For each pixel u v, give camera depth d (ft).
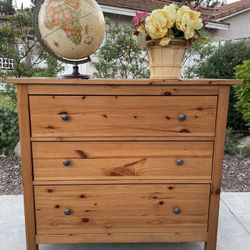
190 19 4.35
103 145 4.55
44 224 4.80
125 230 4.91
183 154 4.64
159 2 19.12
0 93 12.61
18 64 12.62
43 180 4.62
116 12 15.33
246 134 14.90
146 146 4.58
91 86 4.33
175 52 4.56
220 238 5.70
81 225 4.85
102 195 4.75
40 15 4.48
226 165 10.44
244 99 12.08
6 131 10.80
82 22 4.34
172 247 5.48
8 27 12.49
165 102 4.44
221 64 15.24
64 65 13.43
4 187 8.21
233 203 7.18
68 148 4.53
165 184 4.74
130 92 4.38
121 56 13.62
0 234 5.74
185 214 4.88
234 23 22.99
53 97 4.35
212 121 4.55
